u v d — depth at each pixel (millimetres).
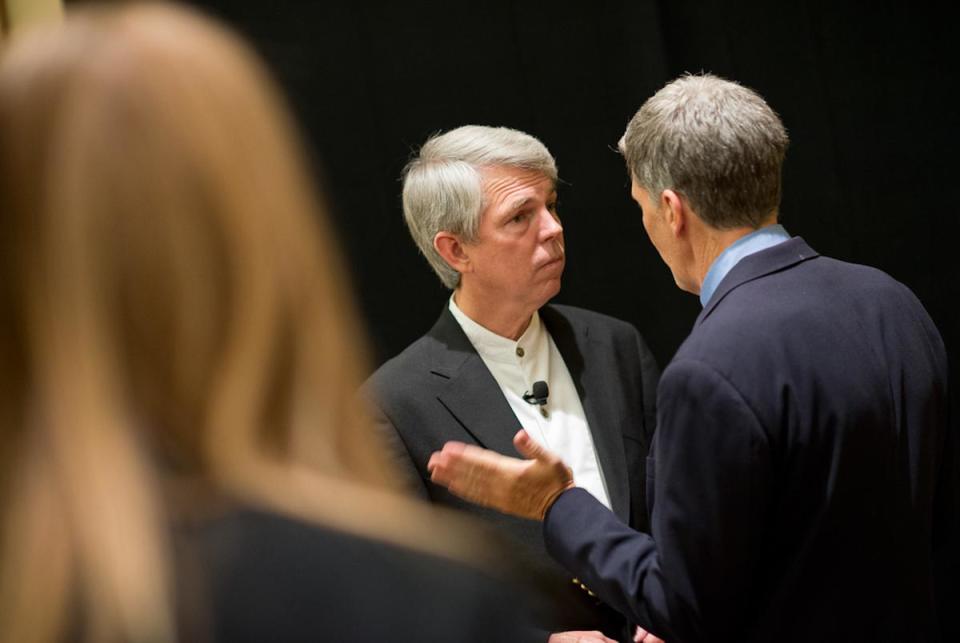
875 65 3225
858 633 1616
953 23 3223
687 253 1803
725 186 1700
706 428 1553
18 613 657
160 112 713
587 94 3098
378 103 3006
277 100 793
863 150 3250
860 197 3268
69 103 709
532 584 801
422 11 3008
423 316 3098
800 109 3217
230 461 709
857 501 1595
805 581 1611
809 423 1560
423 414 2199
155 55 728
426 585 725
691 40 3156
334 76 2973
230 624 679
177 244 705
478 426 2191
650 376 2381
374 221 3031
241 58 779
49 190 694
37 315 687
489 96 3064
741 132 1699
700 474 1559
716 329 1613
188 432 713
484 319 2266
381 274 3059
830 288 1671
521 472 1848
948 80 3240
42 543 668
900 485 1650
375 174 3020
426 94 3029
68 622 650
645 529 2232
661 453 1616
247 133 743
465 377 2227
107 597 645
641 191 1826
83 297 687
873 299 1688
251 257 724
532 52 3066
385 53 2998
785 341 1587
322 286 758
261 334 722
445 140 2238
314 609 696
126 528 658
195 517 696
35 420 690
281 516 713
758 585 1652
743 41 3168
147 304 703
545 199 2217
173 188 708
